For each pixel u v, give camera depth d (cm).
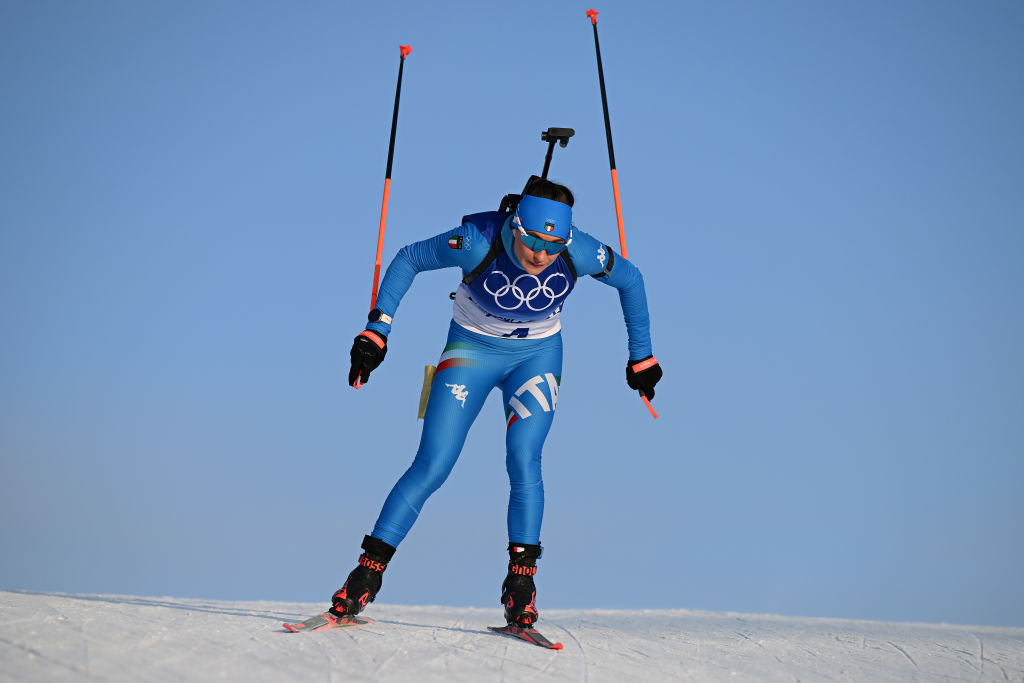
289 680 1363
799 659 1795
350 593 1772
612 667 1594
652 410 2050
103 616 1725
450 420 1855
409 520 1819
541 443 1872
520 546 1820
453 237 1784
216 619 1798
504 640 1756
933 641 2116
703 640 1995
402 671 1452
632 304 1973
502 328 1850
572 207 1792
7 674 1298
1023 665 1844
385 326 1820
